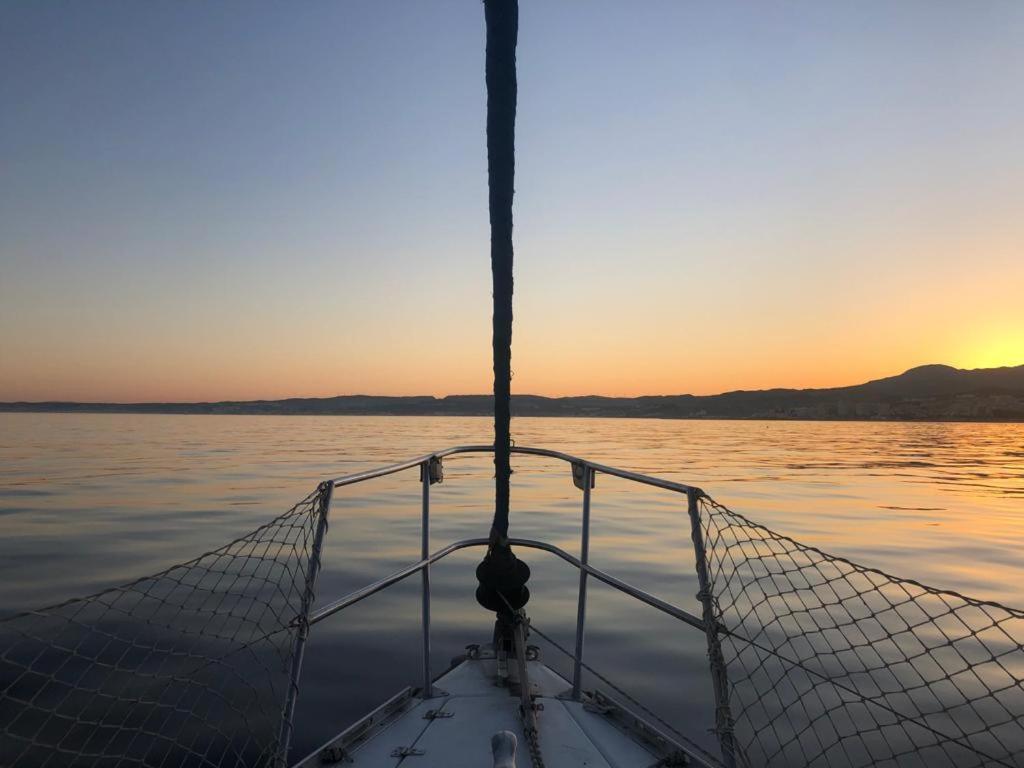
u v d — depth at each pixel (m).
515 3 3.34
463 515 16.11
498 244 3.46
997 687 5.45
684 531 13.91
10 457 36.56
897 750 4.41
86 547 11.25
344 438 66.12
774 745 4.52
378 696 5.30
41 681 5.19
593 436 76.00
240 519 14.64
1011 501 21.23
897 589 8.70
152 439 60.72
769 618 7.42
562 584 9.41
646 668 6.11
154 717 4.65
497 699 3.54
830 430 118.19
